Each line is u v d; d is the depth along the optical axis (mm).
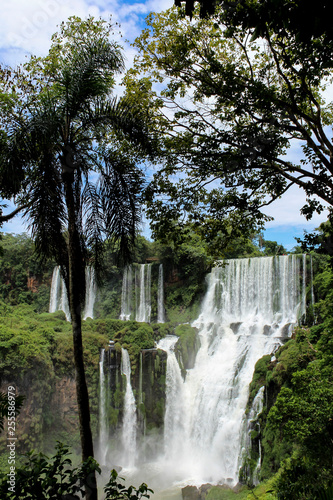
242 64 12445
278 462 21047
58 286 49406
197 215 12812
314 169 10633
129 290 46094
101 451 31656
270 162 11070
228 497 22125
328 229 11125
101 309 46562
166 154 11656
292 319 32406
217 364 33125
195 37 11914
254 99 10336
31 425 28250
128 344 34438
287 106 10367
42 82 10508
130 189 9500
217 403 30219
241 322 35188
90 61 9320
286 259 33531
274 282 34406
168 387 33312
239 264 37625
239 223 13297
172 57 11914
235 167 10781
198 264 42812
